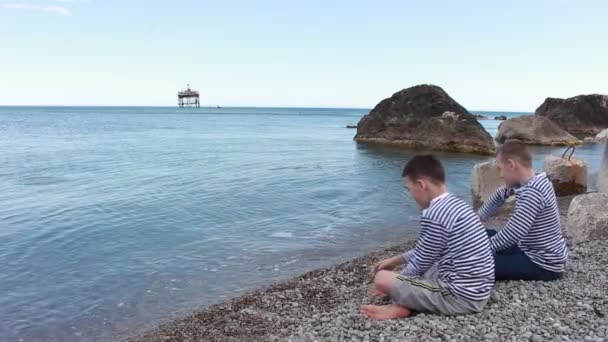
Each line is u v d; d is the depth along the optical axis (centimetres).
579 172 1470
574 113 4581
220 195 1469
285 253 890
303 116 13925
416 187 434
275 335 492
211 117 11319
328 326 462
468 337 392
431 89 3475
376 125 3656
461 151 3050
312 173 2008
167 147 3259
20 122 7456
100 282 742
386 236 1020
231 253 889
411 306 448
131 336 563
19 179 1764
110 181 1727
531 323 415
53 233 1020
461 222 422
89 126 6316
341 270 745
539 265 498
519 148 482
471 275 427
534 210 476
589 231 758
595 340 375
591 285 504
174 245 939
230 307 611
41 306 654
